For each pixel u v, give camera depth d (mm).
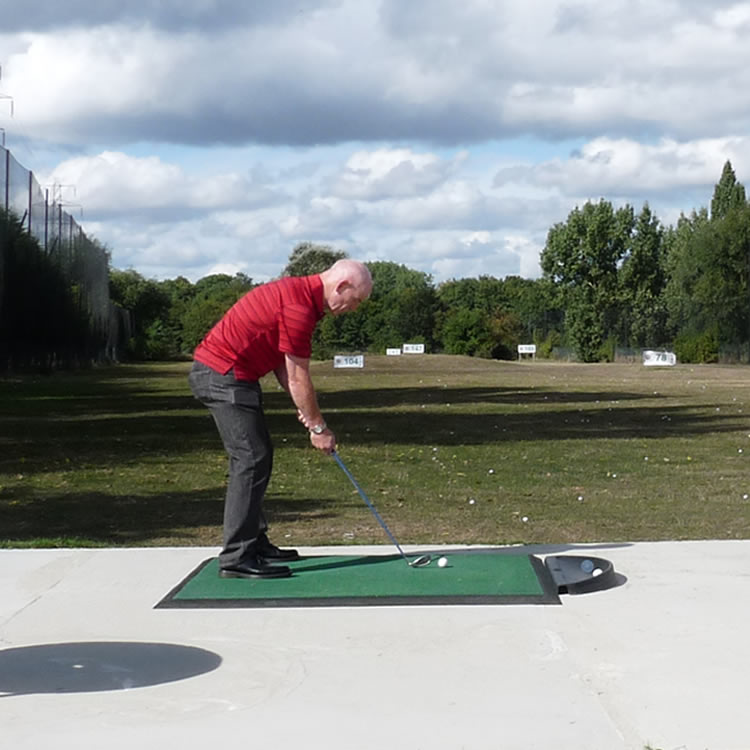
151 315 93000
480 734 3365
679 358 64125
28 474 12977
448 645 4281
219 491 11328
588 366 58781
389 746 3287
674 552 5969
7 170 36406
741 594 5004
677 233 85875
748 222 61750
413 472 12898
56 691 3830
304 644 4332
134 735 3412
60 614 4875
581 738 3318
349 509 9789
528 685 3809
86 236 54562
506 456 14797
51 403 28328
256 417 5344
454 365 57562
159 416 23562
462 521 9023
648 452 15219
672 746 3250
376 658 4137
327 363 59156
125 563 5941
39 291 42156
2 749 3312
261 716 3557
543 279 87438
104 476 12758
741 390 33031
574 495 10727
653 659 4074
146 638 4469
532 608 4789
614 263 84812
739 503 10078
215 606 4910
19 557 6152
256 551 5473
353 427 20172
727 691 3721
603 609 4766
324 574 5414
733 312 62406
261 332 5191
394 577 5309
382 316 88750
